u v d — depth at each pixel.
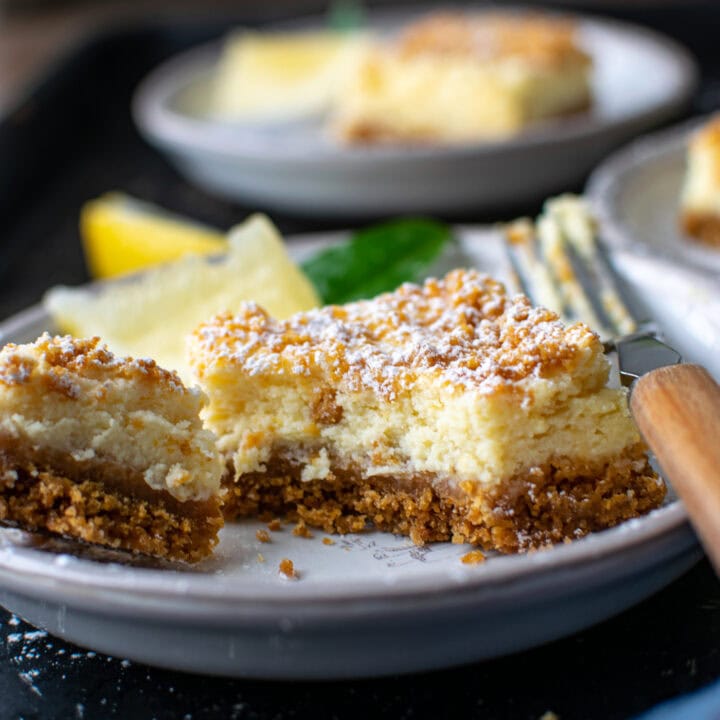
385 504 0.28
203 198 0.49
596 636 0.26
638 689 0.25
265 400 0.29
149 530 0.27
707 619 0.26
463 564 0.27
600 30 0.59
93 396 0.27
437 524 0.28
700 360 0.31
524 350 0.27
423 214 0.44
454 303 0.29
